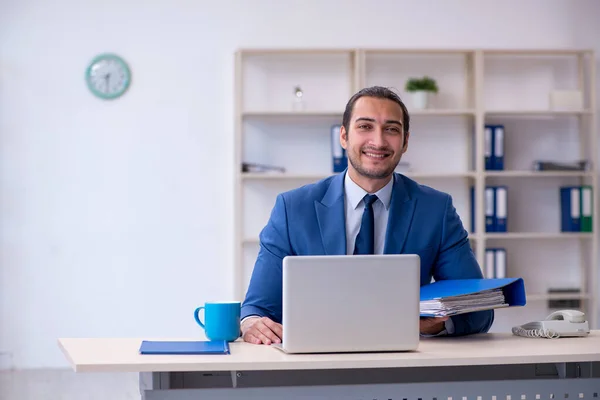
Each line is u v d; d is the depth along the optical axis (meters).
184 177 5.45
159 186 5.44
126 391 4.67
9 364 5.37
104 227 5.42
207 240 5.46
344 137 2.42
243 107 5.41
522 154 5.55
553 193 5.57
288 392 1.87
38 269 5.39
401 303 1.93
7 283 5.36
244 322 2.28
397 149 2.33
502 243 5.54
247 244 5.42
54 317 5.40
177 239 5.45
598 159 5.53
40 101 5.39
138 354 1.88
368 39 5.48
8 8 5.37
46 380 4.99
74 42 5.40
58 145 5.40
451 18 5.51
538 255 5.56
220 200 5.46
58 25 5.39
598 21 5.55
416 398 1.90
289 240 2.41
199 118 5.45
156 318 5.44
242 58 5.42
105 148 5.42
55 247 5.40
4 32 5.37
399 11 5.50
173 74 5.44
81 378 5.06
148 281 5.44
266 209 5.45
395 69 5.50
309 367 1.79
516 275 5.54
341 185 2.44
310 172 5.45
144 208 5.44
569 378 2.04
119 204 5.43
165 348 1.94
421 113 5.27
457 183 5.51
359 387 1.88
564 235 5.28
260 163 5.44
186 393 1.84
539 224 5.56
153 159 5.44
